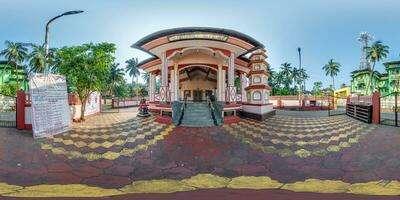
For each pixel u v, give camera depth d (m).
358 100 21.67
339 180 6.55
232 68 17.72
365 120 14.88
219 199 5.29
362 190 5.76
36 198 5.16
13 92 29.28
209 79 29.22
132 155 8.77
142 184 6.31
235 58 20.03
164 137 11.41
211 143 10.41
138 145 10.02
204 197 5.40
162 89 17.72
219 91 19.52
